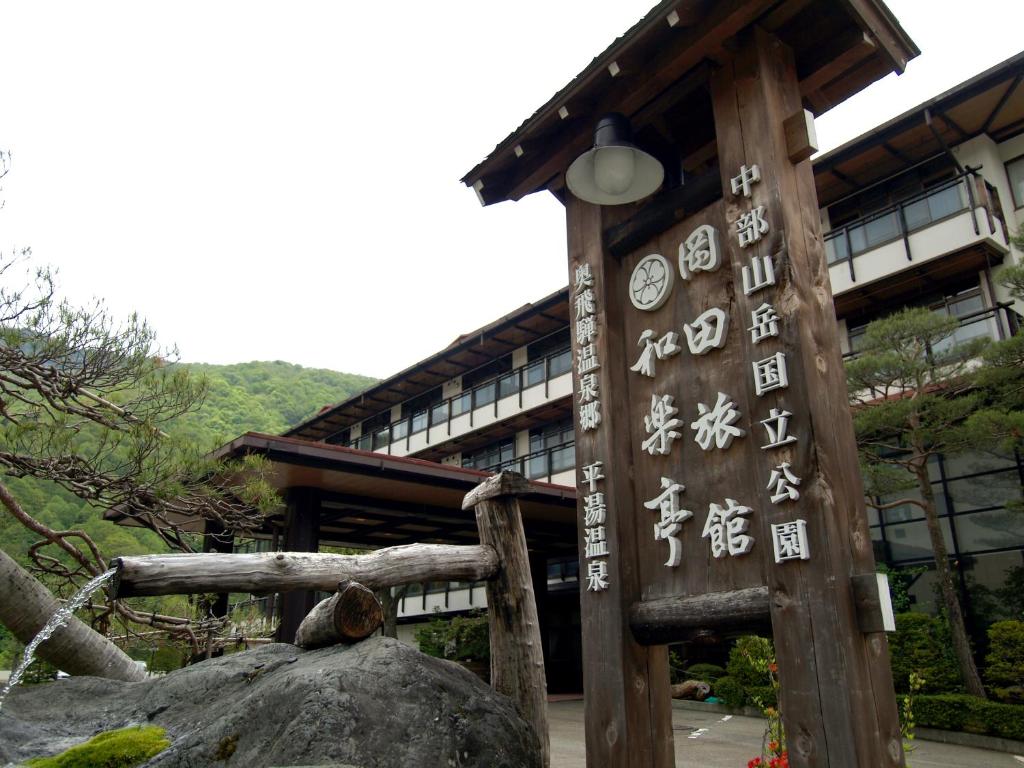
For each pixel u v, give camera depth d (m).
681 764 8.45
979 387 11.38
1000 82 12.95
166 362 7.47
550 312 19.83
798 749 3.03
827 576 3.08
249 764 2.63
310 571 3.46
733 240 3.80
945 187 13.87
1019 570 12.07
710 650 16.05
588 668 4.05
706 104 4.66
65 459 6.56
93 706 3.74
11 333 6.43
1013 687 10.48
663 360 4.23
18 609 5.78
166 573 3.04
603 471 4.24
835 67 4.08
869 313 15.84
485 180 5.24
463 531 15.87
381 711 2.86
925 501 11.50
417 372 24.33
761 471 3.42
